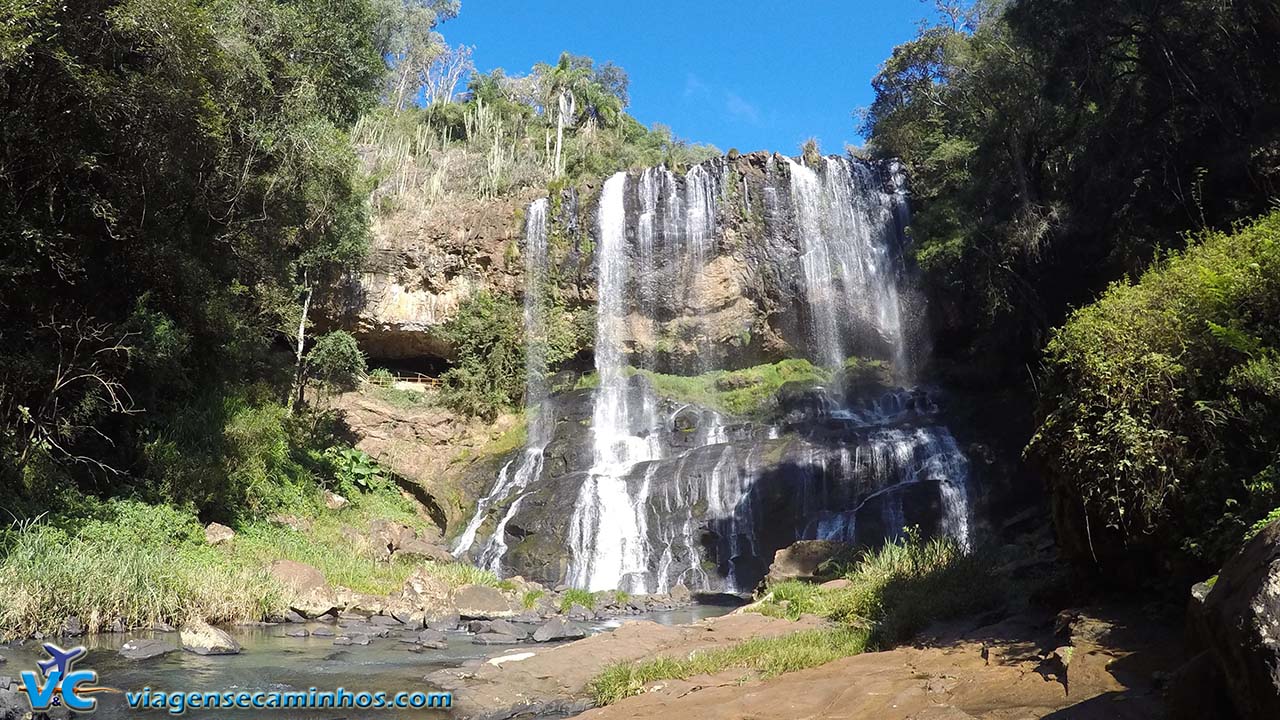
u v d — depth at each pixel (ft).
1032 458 28.71
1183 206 60.44
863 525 70.95
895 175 113.39
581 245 110.63
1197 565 21.29
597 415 98.43
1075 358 25.49
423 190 121.60
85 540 45.24
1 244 49.01
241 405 67.31
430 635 41.22
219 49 54.54
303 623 42.91
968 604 31.19
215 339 66.39
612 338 108.17
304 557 56.54
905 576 37.29
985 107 86.53
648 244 108.99
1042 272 78.28
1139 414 23.30
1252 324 22.94
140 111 50.62
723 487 77.51
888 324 106.11
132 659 31.12
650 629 35.40
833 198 110.52
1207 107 58.75
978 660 23.00
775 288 105.40
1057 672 19.61
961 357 98.68
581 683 28.07
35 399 51.21
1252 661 11.93
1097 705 15.90
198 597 40.70
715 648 30.17
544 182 137.49
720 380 102.99
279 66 63.36
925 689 20.74
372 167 119.85
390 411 96.07
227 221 63.98
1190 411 22.50
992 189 80.69
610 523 78.07
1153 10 59.21
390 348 107.76
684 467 80.74
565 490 81.66
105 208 52.60
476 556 78.02
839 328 106.11
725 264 106.22
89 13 45.52
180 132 54.19
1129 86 65.87
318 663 32.48
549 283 109.91
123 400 56.85
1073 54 66.33
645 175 112.68
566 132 194.80
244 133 60.39
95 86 46.65
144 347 54.49
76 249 52.60
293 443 79.77
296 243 83.41
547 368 106.22
